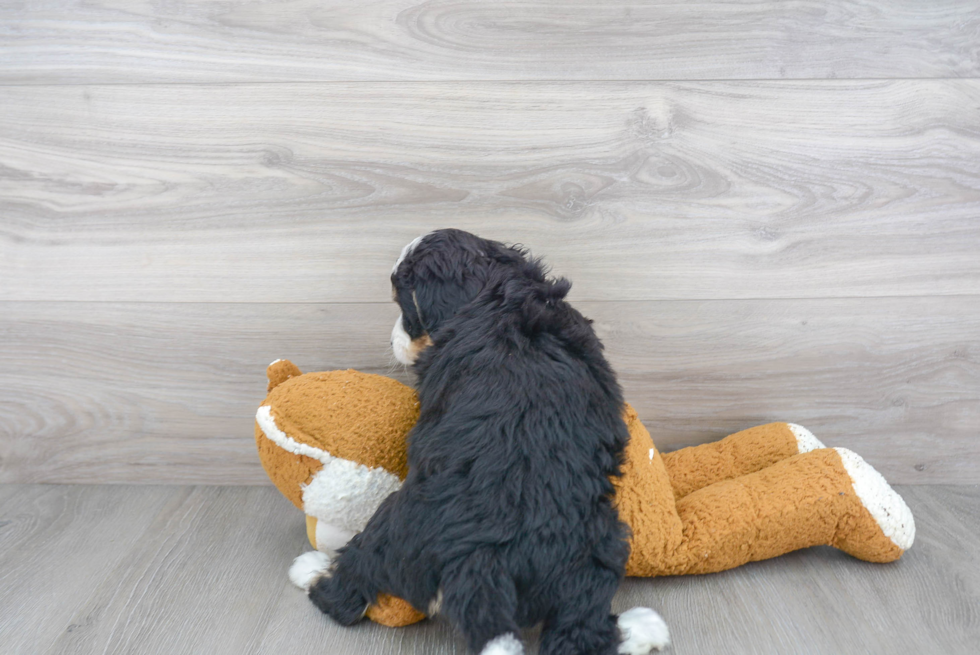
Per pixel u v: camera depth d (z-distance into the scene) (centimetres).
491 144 119
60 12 117
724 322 124
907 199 120
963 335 124
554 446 82
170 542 112
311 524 103
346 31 117
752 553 100
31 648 87
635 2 115
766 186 120
